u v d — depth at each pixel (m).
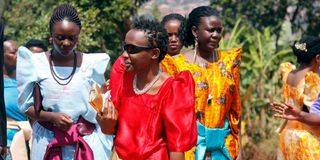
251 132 15.41
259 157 14.52
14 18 16.81
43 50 9.55
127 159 5.56
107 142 7.18
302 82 8.05
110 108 5.59
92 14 16.48
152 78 5.60
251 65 16.58
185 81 5.55
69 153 7.11
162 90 5.56
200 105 6.88
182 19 7.77
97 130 7.17
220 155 6.99
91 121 7.12
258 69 16.52
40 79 7.07
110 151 7.20
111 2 17.11
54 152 7.09
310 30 22.34
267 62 16.59
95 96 5.58
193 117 5.52
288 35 20.00
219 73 6.98
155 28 5.54
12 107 8.46
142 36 5.51
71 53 7.13
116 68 5.98
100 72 7.17
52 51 7.14
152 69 5.59
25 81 7.07
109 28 17.11
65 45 6.93
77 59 7.14
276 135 15.05
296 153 8.07
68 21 6.92
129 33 5.55
